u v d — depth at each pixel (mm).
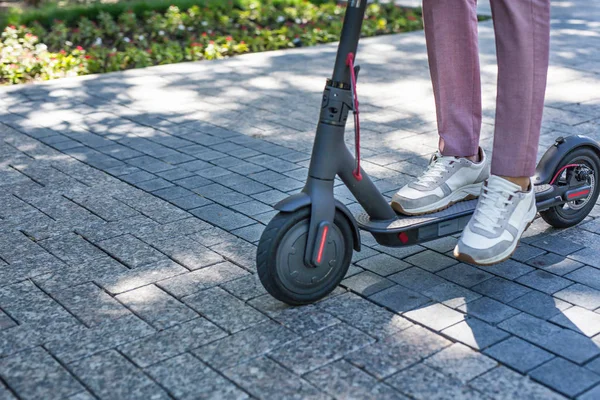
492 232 2564
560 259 2896
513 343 2295
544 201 2975
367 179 2570
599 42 7395
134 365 2217
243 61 6988
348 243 2580
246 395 2057
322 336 2354
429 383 2096
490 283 2701
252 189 3750
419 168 4020
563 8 9594
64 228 3295
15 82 6461
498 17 2502
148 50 7629
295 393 2059
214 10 8891
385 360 2215
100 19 8469
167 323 2457
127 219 3387
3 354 2291
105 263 2934
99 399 2055
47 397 2068
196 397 2053
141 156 4316
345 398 2033
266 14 8977
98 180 3926
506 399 2021
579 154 3109
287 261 2438
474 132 2789
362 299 2594
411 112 5145
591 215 3352
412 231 2635
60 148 4488
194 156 4297
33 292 2701
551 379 2107
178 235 3193
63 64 6785
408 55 7156
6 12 9094
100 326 2447
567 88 5641
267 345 2307
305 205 2408
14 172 4078
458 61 2713
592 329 2375
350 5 2344
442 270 2816
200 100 5582
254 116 5137
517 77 2512
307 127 4863
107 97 5699
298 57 7164
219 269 2859
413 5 10078
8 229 3295
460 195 2811
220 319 2475
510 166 2594
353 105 2402
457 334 2350
